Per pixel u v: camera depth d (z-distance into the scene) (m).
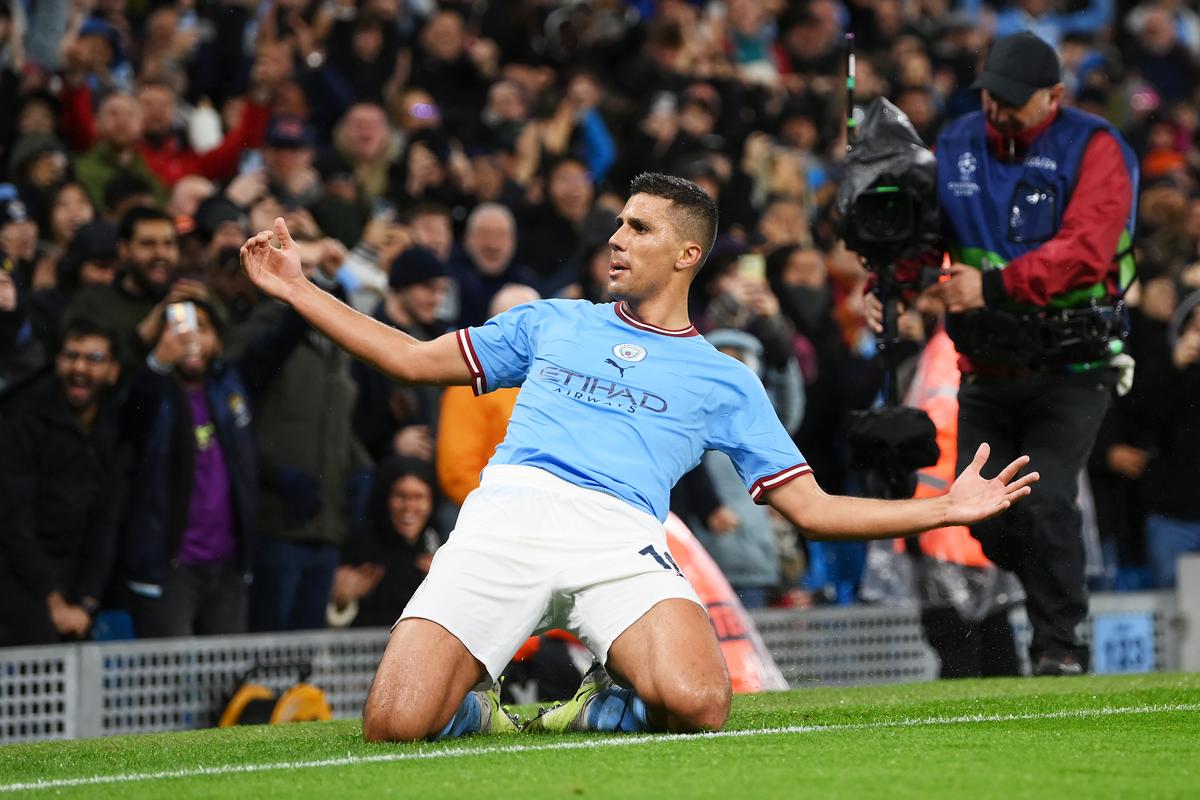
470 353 9.52
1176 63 34.22
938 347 14.77
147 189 18.39
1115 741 8.30
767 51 29.89
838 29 31.28
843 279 22.14
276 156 19.66
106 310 15.65
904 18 32.41
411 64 25.25
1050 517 12.05
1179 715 9.48
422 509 16.08
